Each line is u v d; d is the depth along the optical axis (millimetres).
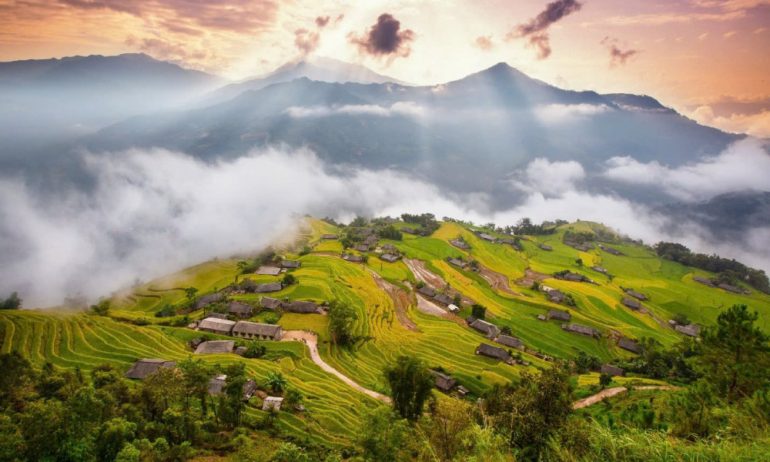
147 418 53844
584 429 17828
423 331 131625
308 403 79688
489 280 191375
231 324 118062
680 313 169875
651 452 14102
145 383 57031
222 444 52562
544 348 128125
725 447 13531
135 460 37531
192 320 126750
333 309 118688
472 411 29781
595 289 185000
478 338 128250
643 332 146250
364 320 132125
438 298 159000
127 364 96500
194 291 152125
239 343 109125
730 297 188125
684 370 112562
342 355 109562
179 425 51531
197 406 65625
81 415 40469
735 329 38562
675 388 91125
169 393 55375
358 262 195125
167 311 135625
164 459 43844
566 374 27203
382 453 39750
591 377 105562
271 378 82875
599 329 144750
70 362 97188
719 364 38938
